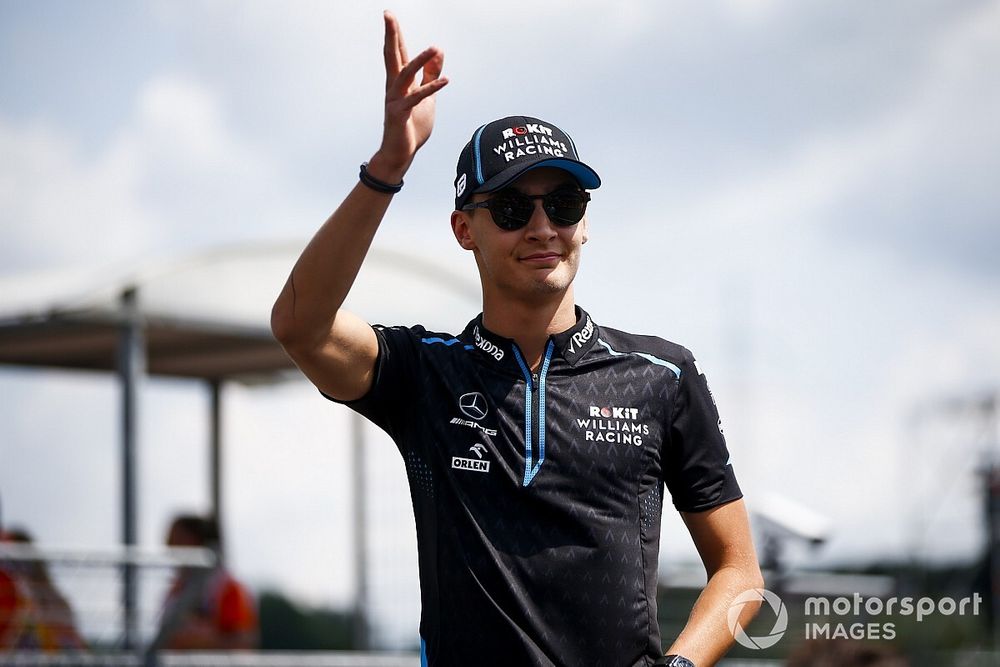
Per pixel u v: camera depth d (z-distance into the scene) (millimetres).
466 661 5891
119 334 15711
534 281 6055
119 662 13438
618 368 6207
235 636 15555
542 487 5930
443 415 6129
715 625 6000
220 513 19938
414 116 5809
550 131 6242
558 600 5859
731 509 6273
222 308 16344
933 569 24047
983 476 26422
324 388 6180
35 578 13352
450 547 5977
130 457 15562
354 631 19828
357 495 20219
